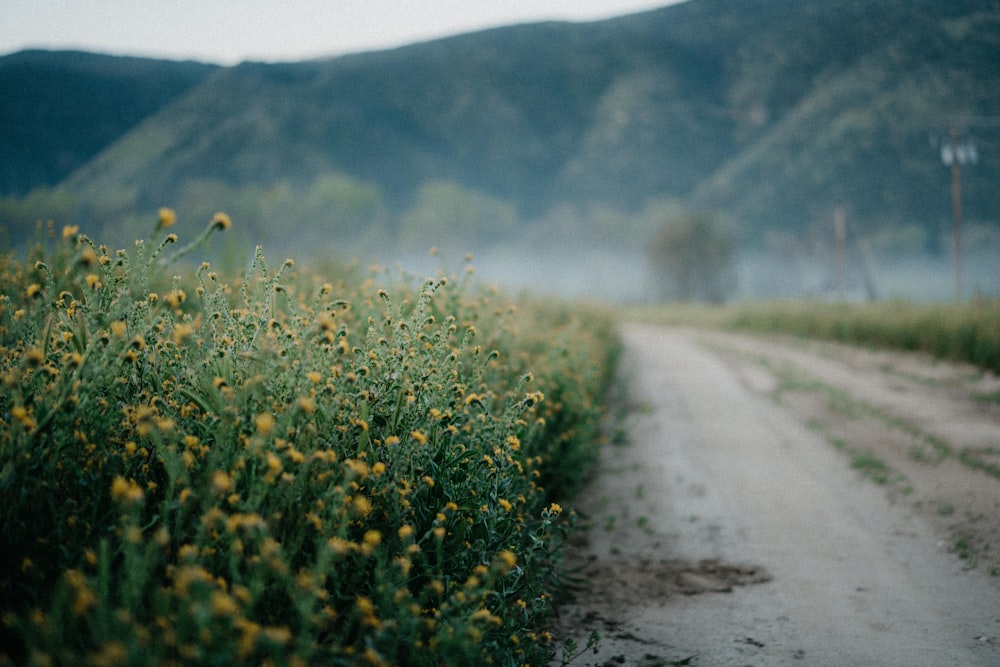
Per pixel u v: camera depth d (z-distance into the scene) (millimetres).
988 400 11188
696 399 12414
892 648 3805
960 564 4984
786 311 28172
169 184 131625
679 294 77875
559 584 4172
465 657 2348
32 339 3049
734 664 3611
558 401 6414
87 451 2475
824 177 108188
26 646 1891
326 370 3105
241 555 2156
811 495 6707
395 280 6035
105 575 1729
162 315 2984
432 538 2891
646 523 5941
